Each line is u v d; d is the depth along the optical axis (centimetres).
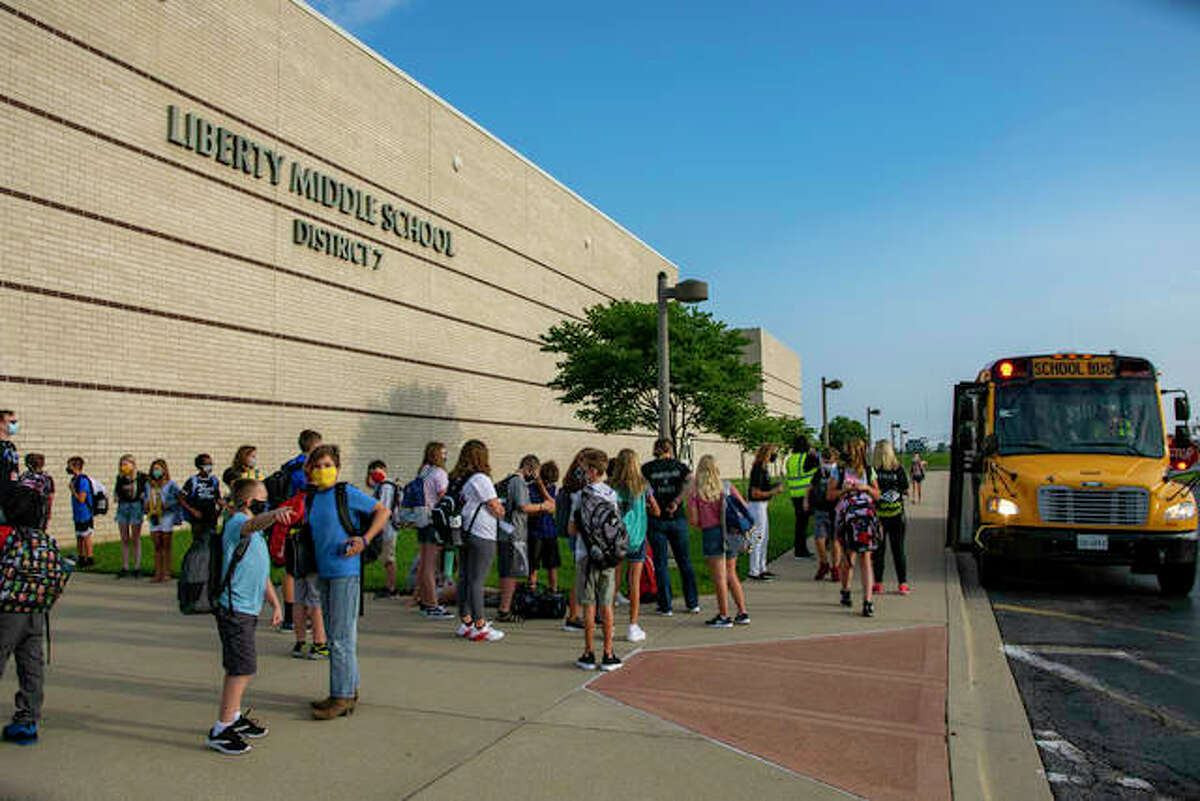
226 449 1783
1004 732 504
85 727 493
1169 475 1036
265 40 1945
